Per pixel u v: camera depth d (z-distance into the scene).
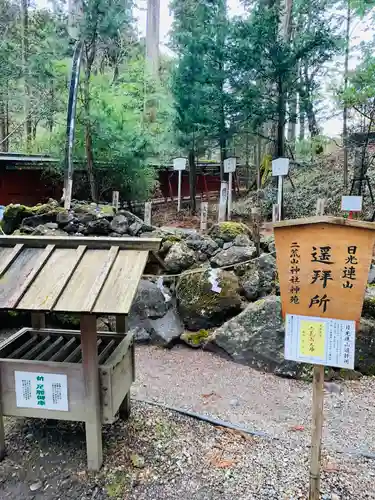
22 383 2.21
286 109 7.84
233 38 6.97
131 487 2.09
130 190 8.07
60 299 1.87
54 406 2.19
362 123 7.44
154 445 2.45
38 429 2.61
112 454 2.35
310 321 1.76
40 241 2.28
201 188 11.48
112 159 7.51
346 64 8.47
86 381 2.13
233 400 3.16
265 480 2.15
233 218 7.73
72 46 7.36
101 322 4.35
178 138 8.07
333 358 1.73
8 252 2.26
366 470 2.24
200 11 7.37
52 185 8.09
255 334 3.77
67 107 7.07
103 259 2.14
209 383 3.45
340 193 7.89
